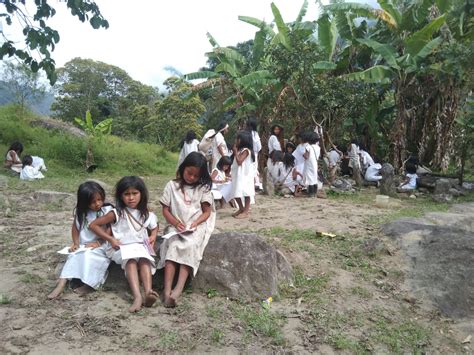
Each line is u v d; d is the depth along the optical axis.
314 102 11.61
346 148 14.20
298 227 6.19
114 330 3.14
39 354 2.80
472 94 12.43
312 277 4.37
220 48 15.24
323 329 3.40
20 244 5.02
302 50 11.60
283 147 10.63
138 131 28.72
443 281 4.28
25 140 14.27
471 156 11.34
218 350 3.00
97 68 35.53
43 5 5.83
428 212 7.56
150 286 3.63
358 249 5.12
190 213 3.96
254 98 15.23
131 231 3.87
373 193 10.31
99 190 4.05
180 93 25.23
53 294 3.61
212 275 3.87
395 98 12.75
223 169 7.54
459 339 3.54
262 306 3.67
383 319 3.71
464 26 12.17
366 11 12.14
